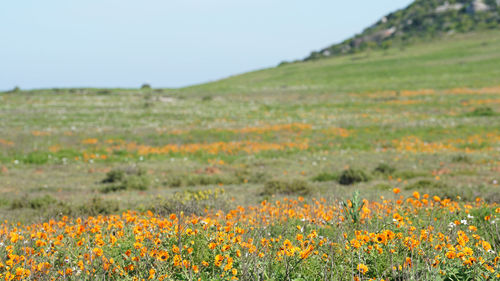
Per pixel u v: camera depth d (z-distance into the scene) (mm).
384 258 5609
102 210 14375
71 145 33312
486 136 33875
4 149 31000
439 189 16172
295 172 24938
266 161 28484
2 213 15172
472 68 80812
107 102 58938
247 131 39406
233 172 25344
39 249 6566
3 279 4949
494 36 119438
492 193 14484
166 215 10805
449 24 148500
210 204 13258
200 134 38219
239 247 6008
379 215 8523
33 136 36062
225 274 5297
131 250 6191
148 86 90312
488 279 4988
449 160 25859
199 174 24906
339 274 5371
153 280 5113
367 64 100062
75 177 24391
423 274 5121
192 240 6207
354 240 5391
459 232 5766
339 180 21359
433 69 84000
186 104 58125
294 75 97375
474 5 155875
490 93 58031
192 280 5195
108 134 37875
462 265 5324
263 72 114250
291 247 5363
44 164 27828
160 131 39688
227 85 89188
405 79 76750
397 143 32844
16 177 24000
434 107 50500
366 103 56188
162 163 28422
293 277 5363
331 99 61250
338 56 133000
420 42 132750
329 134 37344
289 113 50344
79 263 5375
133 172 24516
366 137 35781
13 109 51156
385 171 23234
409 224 7488
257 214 9445
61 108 52938
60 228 9203
